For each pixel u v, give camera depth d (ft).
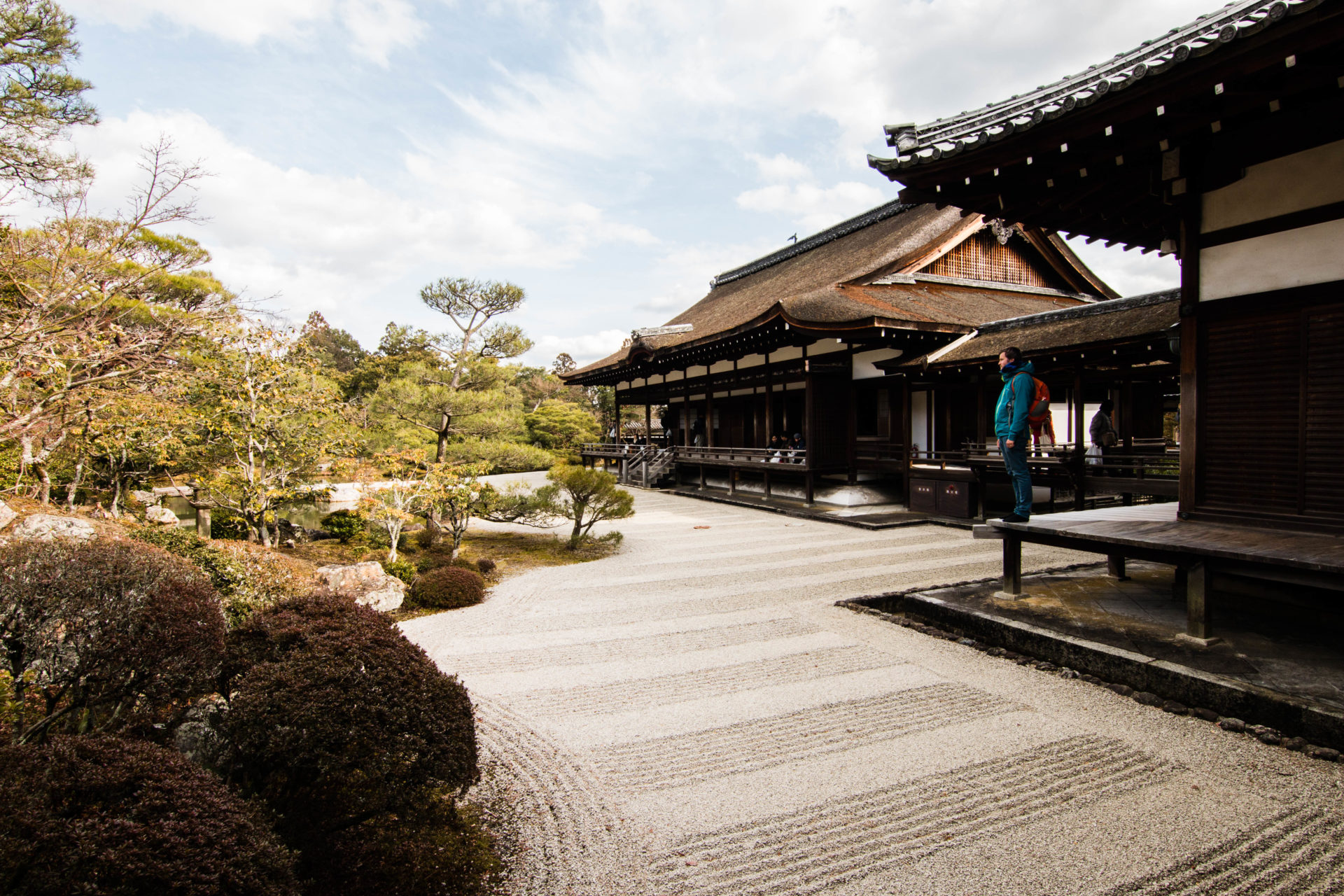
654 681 17.71
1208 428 18.66
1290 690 14.03
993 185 18.51
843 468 53.36
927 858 9.86
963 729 14.19
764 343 56.18
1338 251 15.64
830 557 34.19
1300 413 16.62
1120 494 35.37
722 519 50.29
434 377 45.93
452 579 26.99
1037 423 22.07
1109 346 30.89
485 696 16.99
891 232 69.00
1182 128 14.90
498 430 45.57
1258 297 17.21
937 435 48.11
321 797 9.61
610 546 38.96
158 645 9.09
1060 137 15.23
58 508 24.35
